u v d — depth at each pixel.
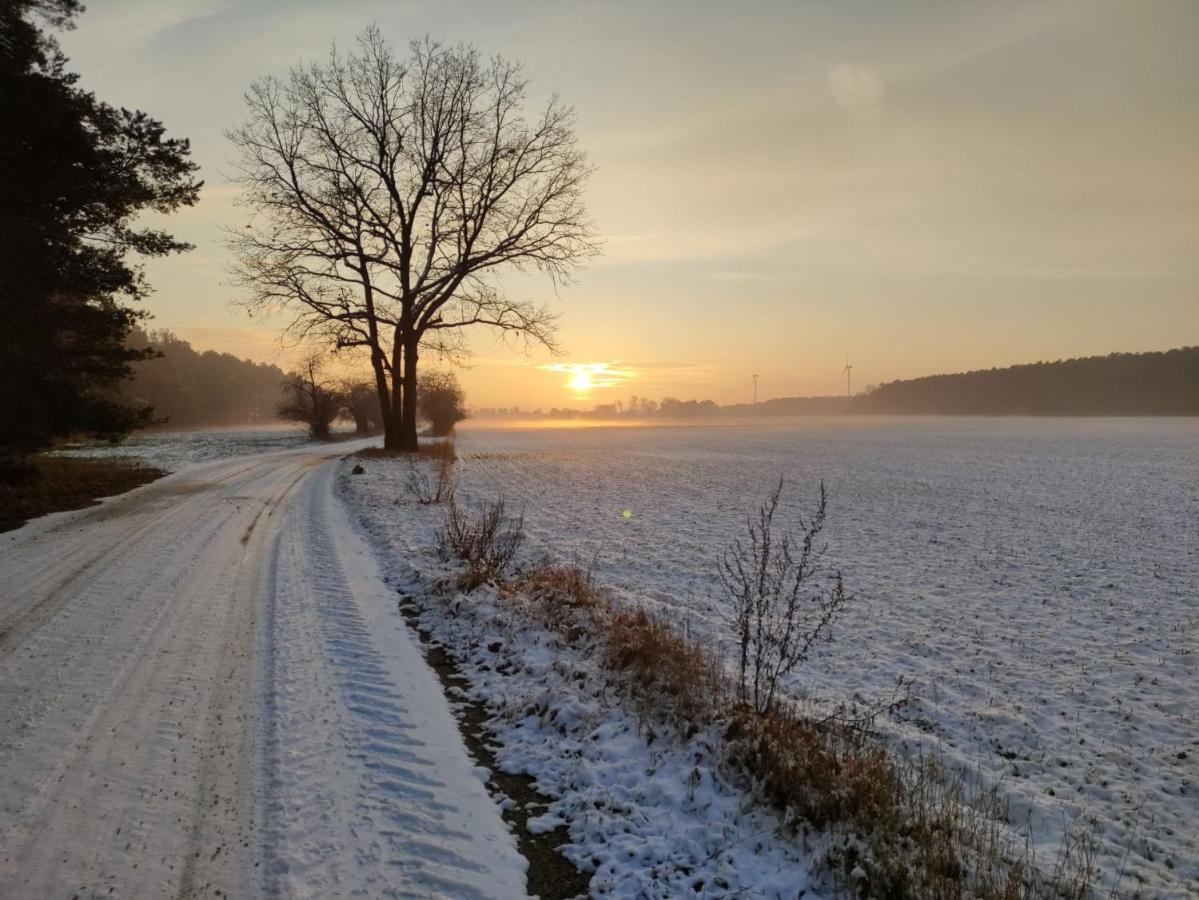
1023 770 5.63
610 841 3.99
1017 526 17.38
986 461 37.91
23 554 10.88
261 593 8.73
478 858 3.81
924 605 10.36
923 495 23.33
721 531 16.06
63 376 16.86
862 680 7.41
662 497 22.25
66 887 3.43
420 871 3.67
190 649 6.71
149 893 3.42
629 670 6.08
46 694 5.65
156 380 102.06
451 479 21.55
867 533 16.33
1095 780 5.48
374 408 70.62
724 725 4.99
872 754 4.86
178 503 16.78
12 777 4.40
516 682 6.18
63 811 4.05
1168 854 4.44
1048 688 7.33
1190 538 15.83
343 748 4.92
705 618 9.16
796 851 3.91
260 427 124.12
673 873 3.74
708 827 4.09
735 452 46.78
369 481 21.44
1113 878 4.05
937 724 6.41
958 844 4.00
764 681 6.10
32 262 15.07
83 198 16.17
